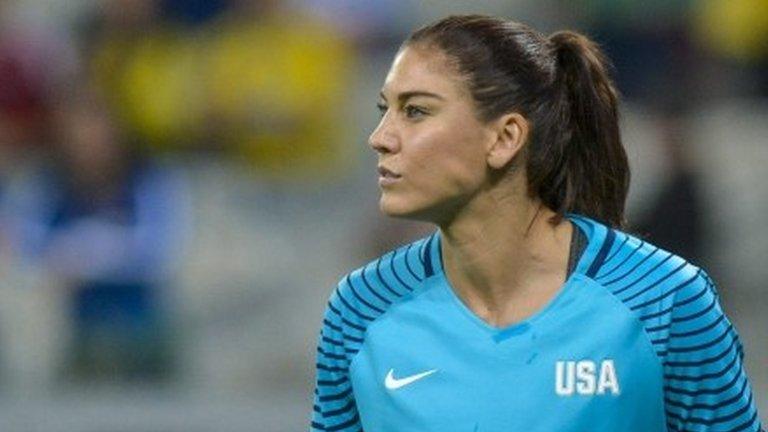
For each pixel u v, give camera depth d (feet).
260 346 90.94
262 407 71.36
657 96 91.56
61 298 80.59
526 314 32.53
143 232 79.66
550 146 32.68
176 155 97.09
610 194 33.42
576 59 32.83
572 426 31.86
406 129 32.17
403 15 113.09
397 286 33.27
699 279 32.37
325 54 99.19
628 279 32.30
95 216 79.61
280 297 95.04
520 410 31.96
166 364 80.02
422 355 32.63
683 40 100.17
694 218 85.25
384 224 83.35
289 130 98.27
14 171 85.71
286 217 99.19
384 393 32.83
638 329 31.96
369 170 101.76
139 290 79.30
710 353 32.04
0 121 86.89
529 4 113.50
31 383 78.43
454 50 32.09
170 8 97.35
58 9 106.11
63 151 79.97
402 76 32.19
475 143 32.12
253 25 98.12
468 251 32.68
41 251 79.92
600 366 31.86
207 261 94.94
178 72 96.37
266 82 97.76
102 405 72.08
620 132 33.50
